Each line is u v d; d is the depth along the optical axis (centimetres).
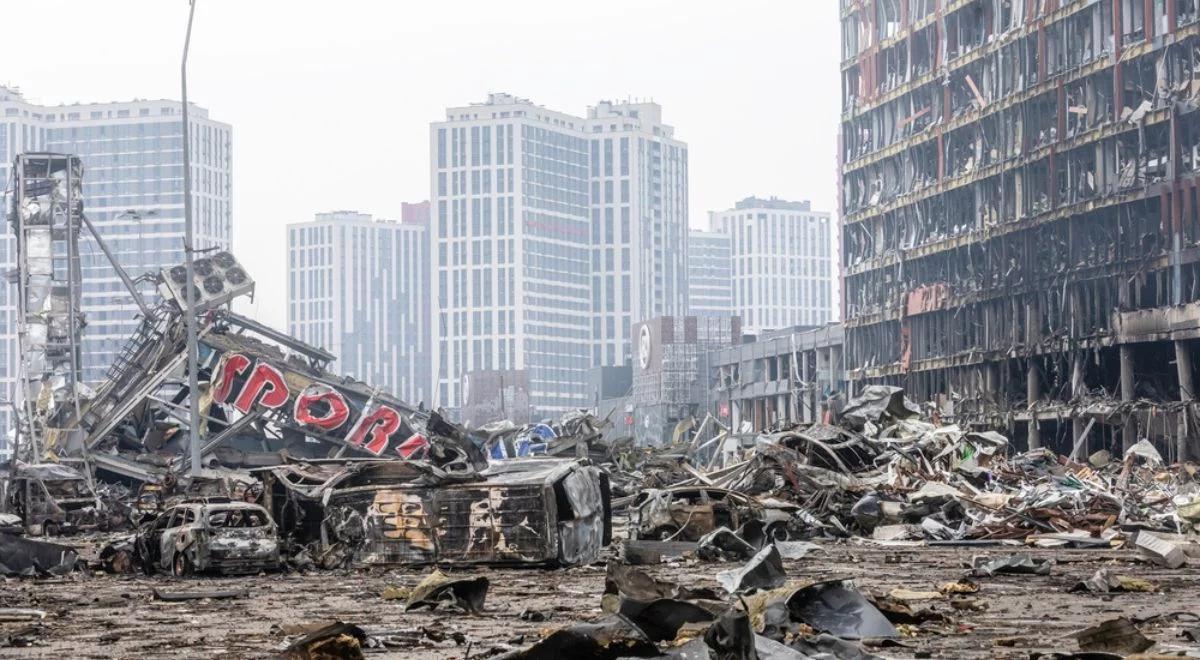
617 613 1263
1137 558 2758
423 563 2620
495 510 2605
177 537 2666
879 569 2600
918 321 11938
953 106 11544
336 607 1892
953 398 10819
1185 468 6406
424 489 2638
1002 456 5497
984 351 10681
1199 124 8712
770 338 17200
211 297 9288
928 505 3925
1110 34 9519
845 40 13438
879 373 12525
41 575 2748
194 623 1705
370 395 9688
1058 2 10056
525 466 2744
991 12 11025
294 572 2664
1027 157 10338
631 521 3784
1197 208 8625
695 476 4600
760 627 1309
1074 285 9675
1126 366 9119
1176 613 1593
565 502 2653
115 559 2820
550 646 1034
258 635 1538
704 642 1033
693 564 2808
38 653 1396
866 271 12812
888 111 12581
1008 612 1670
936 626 1480
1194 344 9050
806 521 3794
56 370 9275
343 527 2675
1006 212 10612
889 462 4678
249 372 9325
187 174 5309
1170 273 8781
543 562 2583
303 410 9462
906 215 12200
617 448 7112
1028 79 10394
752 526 3161
